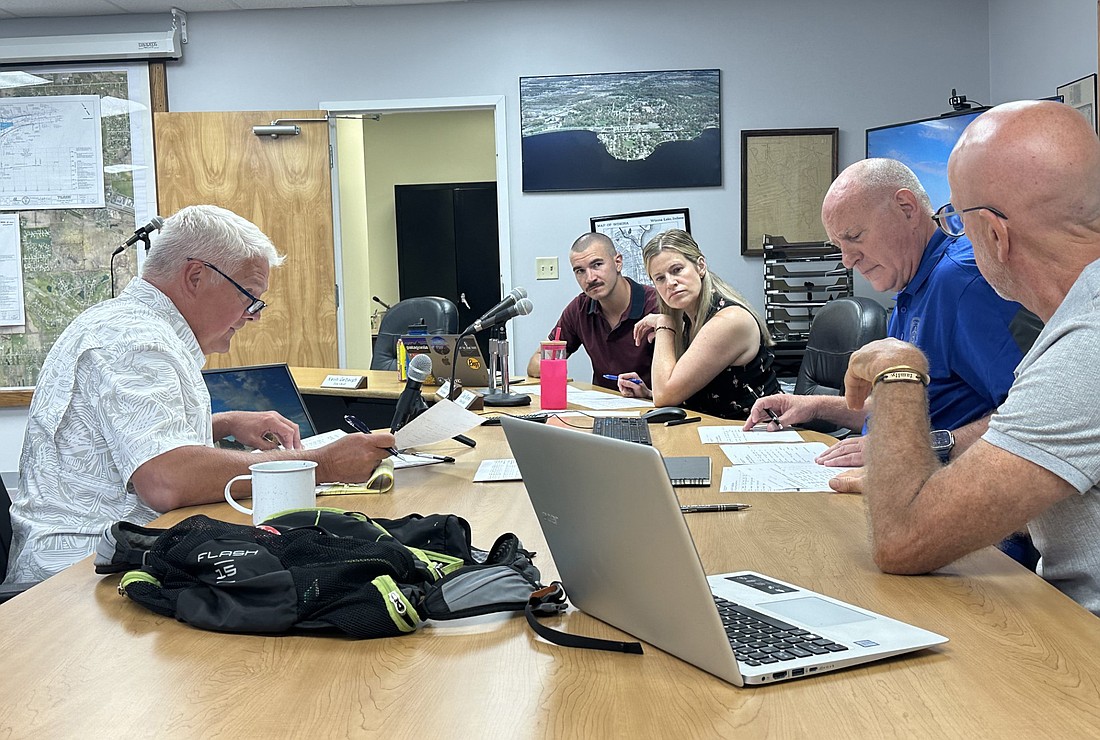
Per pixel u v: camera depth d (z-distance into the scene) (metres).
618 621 1.06
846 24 5.33
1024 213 1.28
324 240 5.52
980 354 1.94
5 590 1.60
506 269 5.55
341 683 0.93
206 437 1.98
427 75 5.51
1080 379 1.12
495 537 1.46
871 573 1.24
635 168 5.45
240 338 5.56
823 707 0.84
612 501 0.95
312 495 1.51
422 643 1.04
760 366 3.26
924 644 0.95
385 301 8.08
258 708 0.88
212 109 5.61
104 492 1.87
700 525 1.50
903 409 1.27
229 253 2.04
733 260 5.46
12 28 5.59
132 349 1.82
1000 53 5.14
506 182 5.53
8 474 5.75
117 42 5.50
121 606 1.19
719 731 0.80
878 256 2.14
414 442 2.08
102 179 5.66
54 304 5.73
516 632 1.07
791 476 1.86
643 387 3.48
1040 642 0.99
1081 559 1.23
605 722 0.83
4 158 5.67
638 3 5.39
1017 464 1.14
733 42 5.38
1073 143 1.26
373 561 1.09
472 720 0.84
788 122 5.39
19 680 0.95
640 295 4.18
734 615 1.04
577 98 5.44
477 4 5.46
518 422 1.10
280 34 5.55
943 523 1.17
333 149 5.61
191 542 1.16
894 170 2.12
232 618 1.07
